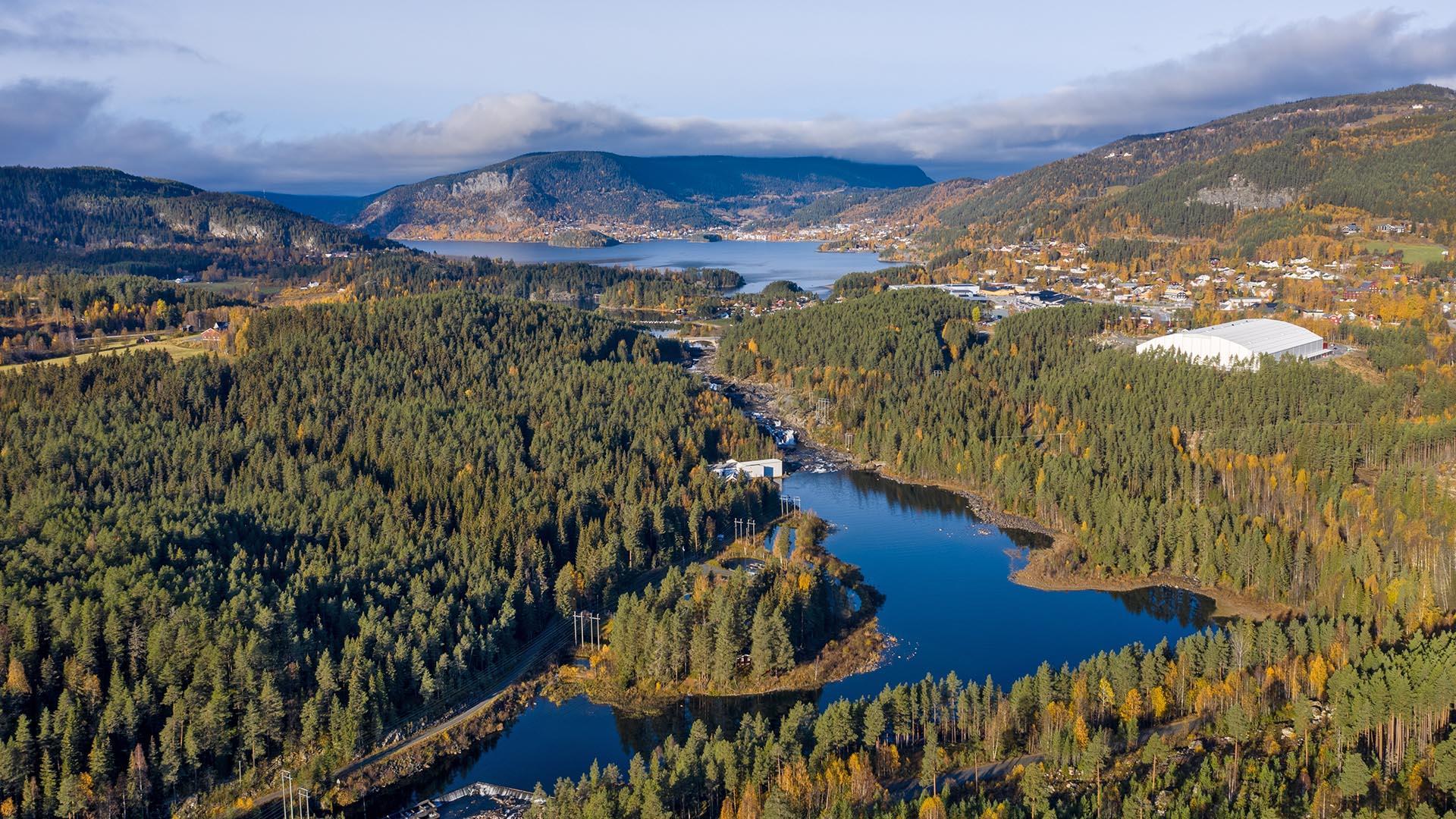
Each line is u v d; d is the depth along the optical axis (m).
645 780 193.12
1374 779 186.88
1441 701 198.62
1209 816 181.62
